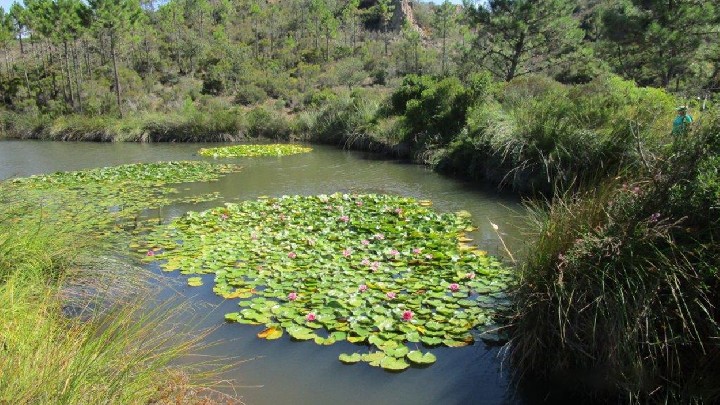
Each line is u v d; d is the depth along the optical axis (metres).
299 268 5.11
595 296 3.04
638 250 3.03
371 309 4.09
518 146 9.29
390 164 13.36
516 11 19.80
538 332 3.29
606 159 7.89
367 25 57.94
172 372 3.12
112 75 35.22
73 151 19.02
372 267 4.97
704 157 3.12
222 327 3.99
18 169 14.23
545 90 13.57
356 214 7.32
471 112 12.86
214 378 3.29
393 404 3.05
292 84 34.53
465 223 6.83
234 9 58.78
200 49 41.03
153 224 7.16
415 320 3.91
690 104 8.14
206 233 6.55
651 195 3.18
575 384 3.19
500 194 9.05
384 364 3.41
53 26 30.89
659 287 2.89
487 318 3.96
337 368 3.42
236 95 32.22
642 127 7.69
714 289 2.79
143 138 22.61
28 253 3.83
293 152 16.48
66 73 34.56
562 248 3.34
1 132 27.19
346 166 13.20
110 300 4.10
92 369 2.39
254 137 22.27
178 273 5.16
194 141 22.09
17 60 40.94
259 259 5.43
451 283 4.65
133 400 2.50
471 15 20.92
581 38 20.73
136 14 33.34
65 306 3.87
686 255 2.90
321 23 48.31
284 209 7.76
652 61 16.77
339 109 20.34
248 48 44.03
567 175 8.25
